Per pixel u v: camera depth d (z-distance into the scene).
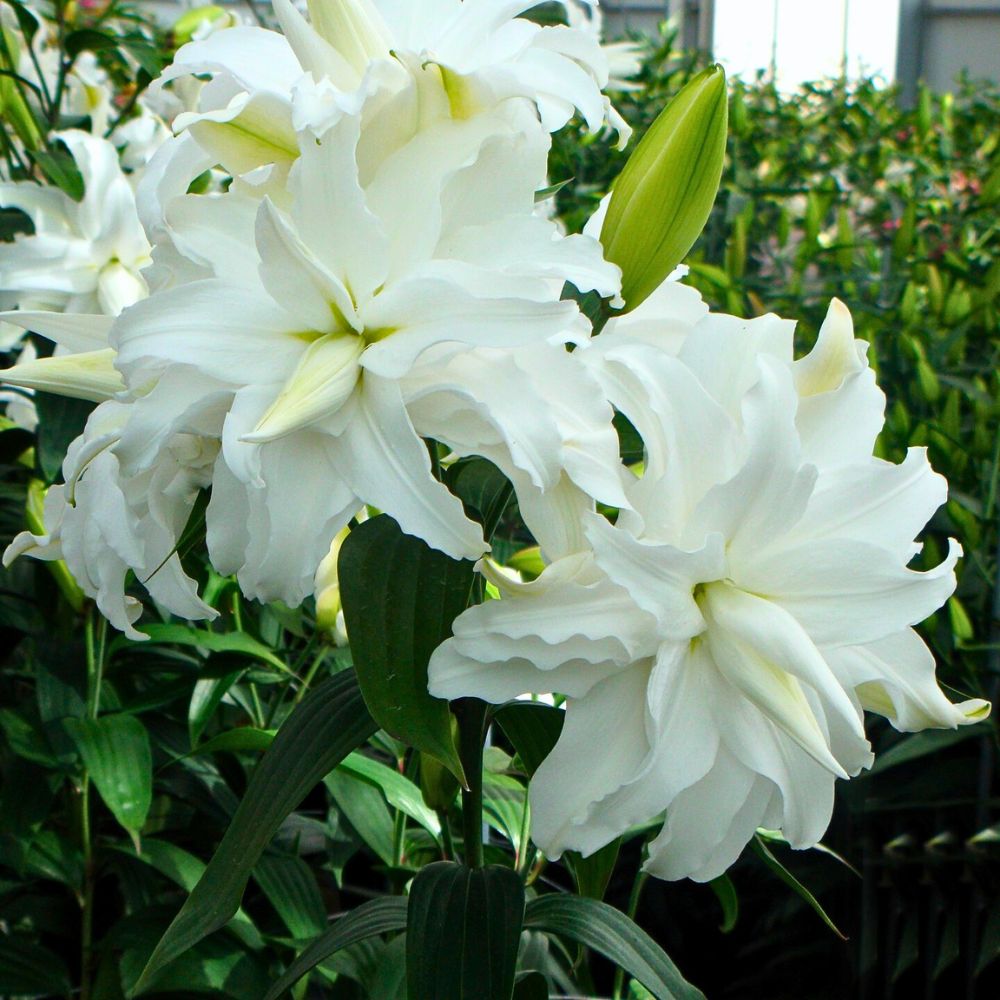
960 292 1.56
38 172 1.18
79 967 1.13
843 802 1.50
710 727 0.60
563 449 0.57
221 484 0.58
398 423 0.56
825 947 1.54
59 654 1.05
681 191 0.61
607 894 1.73
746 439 0.58
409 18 0.62
